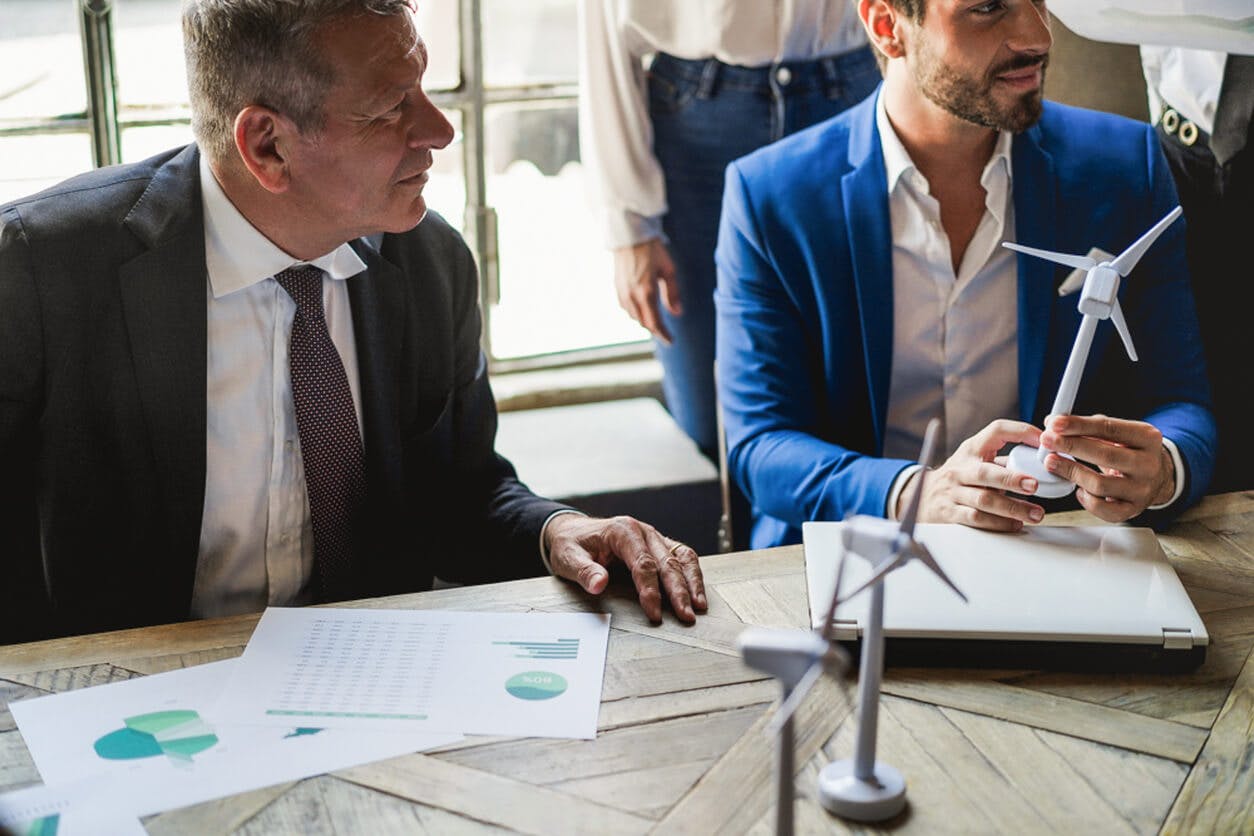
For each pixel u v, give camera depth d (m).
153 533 1.45
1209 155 1.94
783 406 1.77
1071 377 1.37
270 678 1.17
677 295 2.58
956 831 0.96
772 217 1.78
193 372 1.42
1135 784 1.02
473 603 1.31
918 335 1.78
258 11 1.30
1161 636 1.17
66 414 1.40
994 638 1.18
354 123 1.34
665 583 1.31
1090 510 1.41
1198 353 1.74
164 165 1.47
